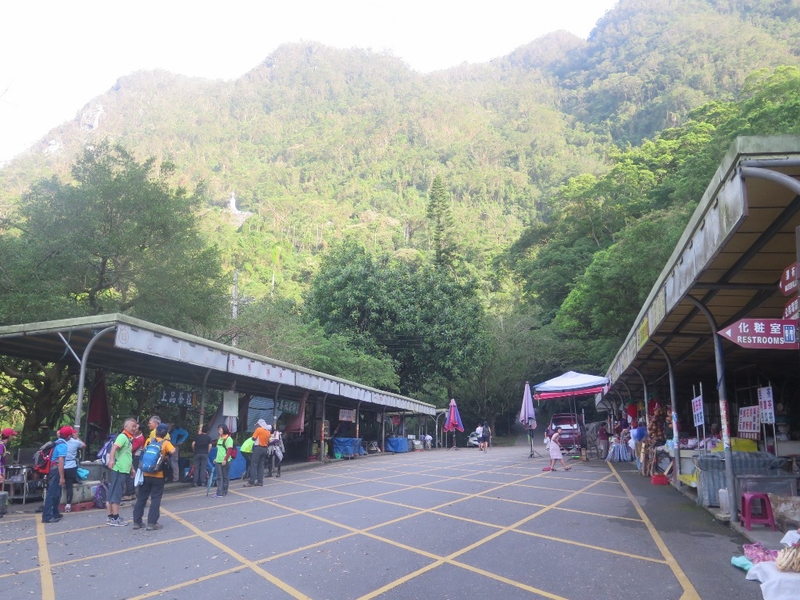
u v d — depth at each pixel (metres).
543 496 12.13
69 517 9.97
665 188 42.03
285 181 151.12
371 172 154.88
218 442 12.84
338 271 35.75
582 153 143.00
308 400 23.16
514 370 43.44
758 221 5.89
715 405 18.38
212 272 18.53
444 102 197.12
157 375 15.77
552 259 47.81
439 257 53.41
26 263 14.97
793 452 10.95
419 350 35.75
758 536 7.81
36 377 16.45
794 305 5.81
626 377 19.55
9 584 6.19
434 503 11.37
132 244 16.52
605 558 7.11
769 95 30.58
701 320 10.11
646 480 14.64
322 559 7.16
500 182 134.38
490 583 6.17
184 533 8.70
